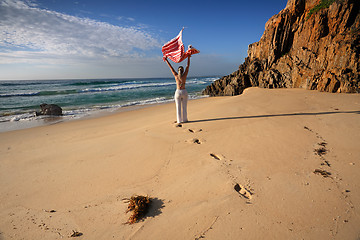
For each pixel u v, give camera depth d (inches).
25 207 128.1
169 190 130.8
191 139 219.0
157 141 224.1
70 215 116.6
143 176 153.0
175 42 266.4
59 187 148.3
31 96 1066.1
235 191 122.1
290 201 110.2
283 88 783.1
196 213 106.8
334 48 619.5
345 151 166.4
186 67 279.4
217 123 276.4
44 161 200.8
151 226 101.3
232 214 103.7
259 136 213.2
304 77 723.4
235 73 1058.7
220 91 1055.6
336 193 114.2
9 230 108.2
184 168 157.9
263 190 121.3
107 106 718.5
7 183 160.1
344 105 360.5
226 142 203.9
